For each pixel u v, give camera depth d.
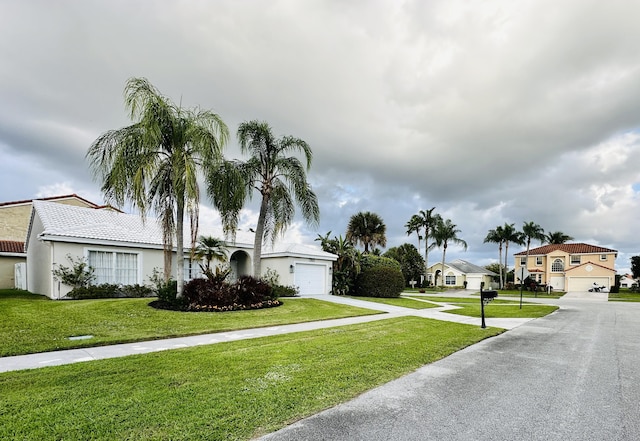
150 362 5.99
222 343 7.83
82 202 27.47
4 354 6.51
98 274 15.77
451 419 3.95
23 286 20.48
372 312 15.20
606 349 8.28
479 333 10.26
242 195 14.97
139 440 3.21
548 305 22.84
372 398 4.59
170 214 13.26
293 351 7.06
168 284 13.27
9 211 24.16
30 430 3.35
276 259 21.78
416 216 53.25
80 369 5.52
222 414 3.85
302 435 3.45
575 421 3.96
